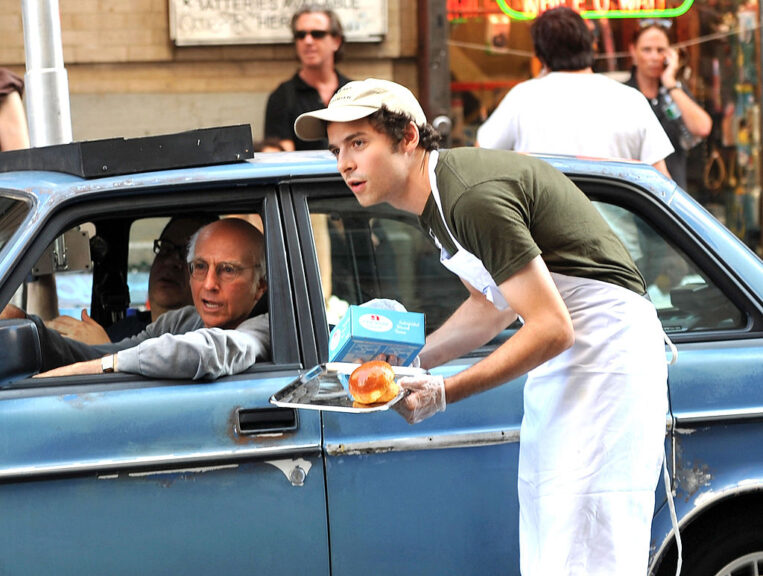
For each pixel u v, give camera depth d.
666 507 5.81
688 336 6.00
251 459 5.54
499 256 4.86
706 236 6.15
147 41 14.33
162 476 5.50
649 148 9.20
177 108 14.47
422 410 4.88
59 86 9.16
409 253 6.07
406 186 5.09
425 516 5.68
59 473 5.41
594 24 13.62
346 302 5.99
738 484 5.83
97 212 5.75
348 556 5.64
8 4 13.98
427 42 14.12
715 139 13.95
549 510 5.24
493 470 5.72
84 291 6.35
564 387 5.21
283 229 5.86
